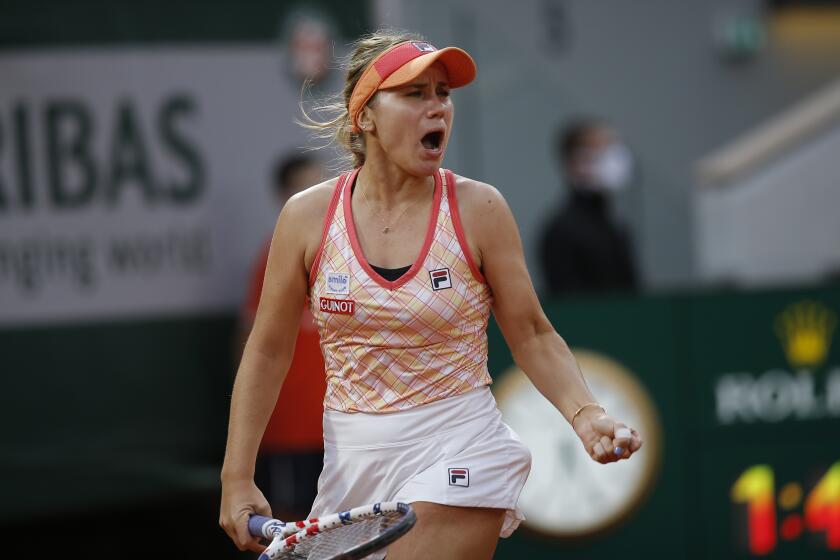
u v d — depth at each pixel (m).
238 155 21.80
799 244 27.75
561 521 21.81
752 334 23.34
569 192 25.61
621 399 22.36
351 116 10.71
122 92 20.89
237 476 11.02
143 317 21.05
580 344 22.12
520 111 28.91
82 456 20.48
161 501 21.25
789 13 38.31
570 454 21.88
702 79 36.91
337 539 10.02
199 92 21.48
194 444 21.44
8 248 20.02
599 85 35.34
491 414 10.86
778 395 23.53
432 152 10.36
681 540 22.77
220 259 21.69
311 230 10.76
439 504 10.45
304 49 22.28
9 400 19.95
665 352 22.73
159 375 21.14
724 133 37.22
